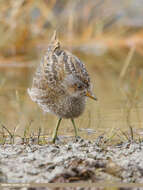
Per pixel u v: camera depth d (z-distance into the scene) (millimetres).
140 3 23672
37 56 19703
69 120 11617
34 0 20609
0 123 11258
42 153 7984
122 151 8156
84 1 22859
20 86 15492
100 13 22906
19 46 20188
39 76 10734
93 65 19062
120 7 23312
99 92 14672
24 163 7410
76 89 10219
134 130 10273
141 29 23234
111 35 22719
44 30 21156
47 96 10578
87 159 7539
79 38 22047
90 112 12188
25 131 9953
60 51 10852
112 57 20484
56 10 22250
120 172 7098
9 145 8781
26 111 12617
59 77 10336
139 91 14539
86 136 9961
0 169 7141
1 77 16906
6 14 20078
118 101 13391
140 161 7531
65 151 8125
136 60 19547
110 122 11094
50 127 10945
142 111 12188
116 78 16672
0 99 13953
